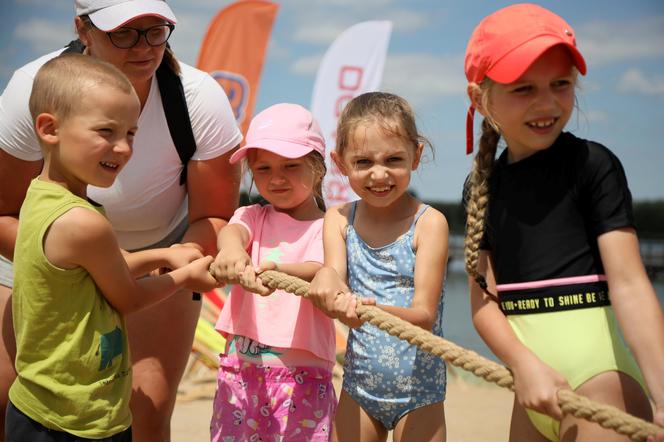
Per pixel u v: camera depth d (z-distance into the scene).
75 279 3.34
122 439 3.47
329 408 3.94
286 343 3.88
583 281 3.09
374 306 3.25
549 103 3.03
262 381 3.92
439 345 2.99
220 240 3.94
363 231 3.77
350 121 3.67
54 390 3.32
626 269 2.92
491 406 7.78
